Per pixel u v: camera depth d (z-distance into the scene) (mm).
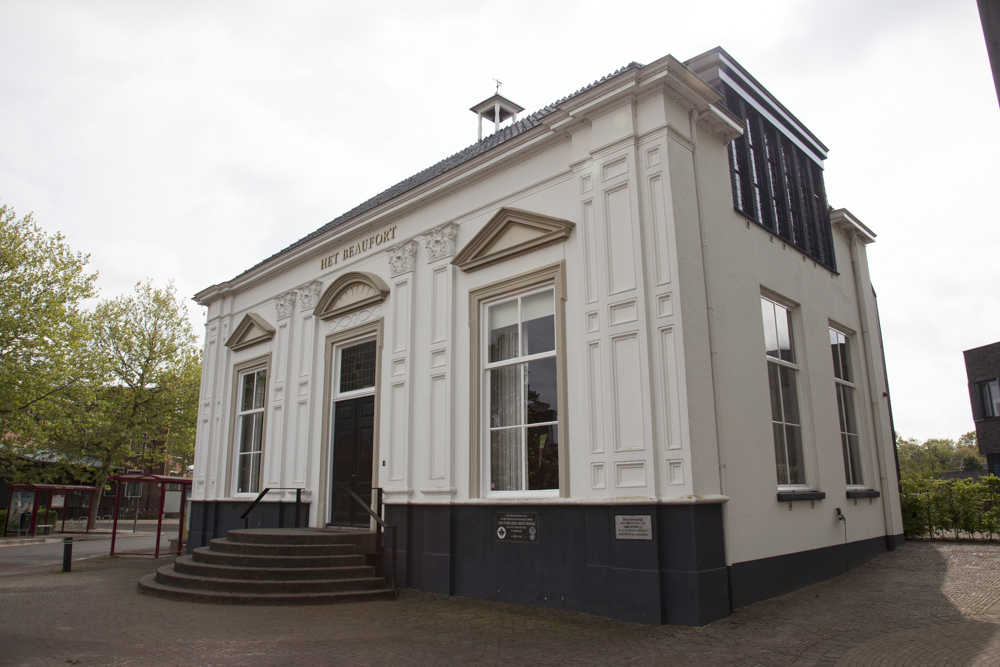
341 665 5512
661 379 7664
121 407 29719
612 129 8633
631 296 8055
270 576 9094
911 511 13781
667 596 7109
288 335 13992
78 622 7262
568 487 8359
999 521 12984
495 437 9609
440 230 10930
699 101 8648
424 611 8156
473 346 9977
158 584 9633
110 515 42000
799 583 8859
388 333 11531
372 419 11648
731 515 7797
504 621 7469
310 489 12586
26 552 19328
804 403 10508
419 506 10188
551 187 9477
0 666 5344
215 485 15352
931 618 6617
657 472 7457
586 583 7898
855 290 13398
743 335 8953
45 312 24297
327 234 13188
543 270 9227
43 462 28406
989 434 30156
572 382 8594
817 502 9922
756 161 10836
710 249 8578
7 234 24000
